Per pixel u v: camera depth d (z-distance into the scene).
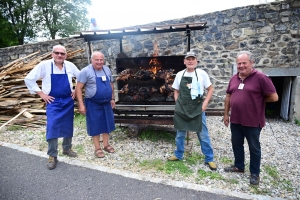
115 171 2.86
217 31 5.83
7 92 5.63
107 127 3.35
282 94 6.40
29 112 5.31
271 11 5.45
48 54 6.98
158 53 6.20
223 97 6.02
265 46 5.61
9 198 2.29
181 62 4.29
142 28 3.87
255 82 2.46
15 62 6.92
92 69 3.16
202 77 2.92
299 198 2.35
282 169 3.09
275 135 4.81
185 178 2.73
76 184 2.56
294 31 5.41
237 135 2.76
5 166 2.99
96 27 4.50
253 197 2.32
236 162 2.90
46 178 2.69
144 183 2.59
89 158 3.32
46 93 2.93
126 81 4.48
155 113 4.12
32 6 18.19
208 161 3.05
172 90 3.83
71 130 3.14
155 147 3.81
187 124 2.94
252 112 2.49
